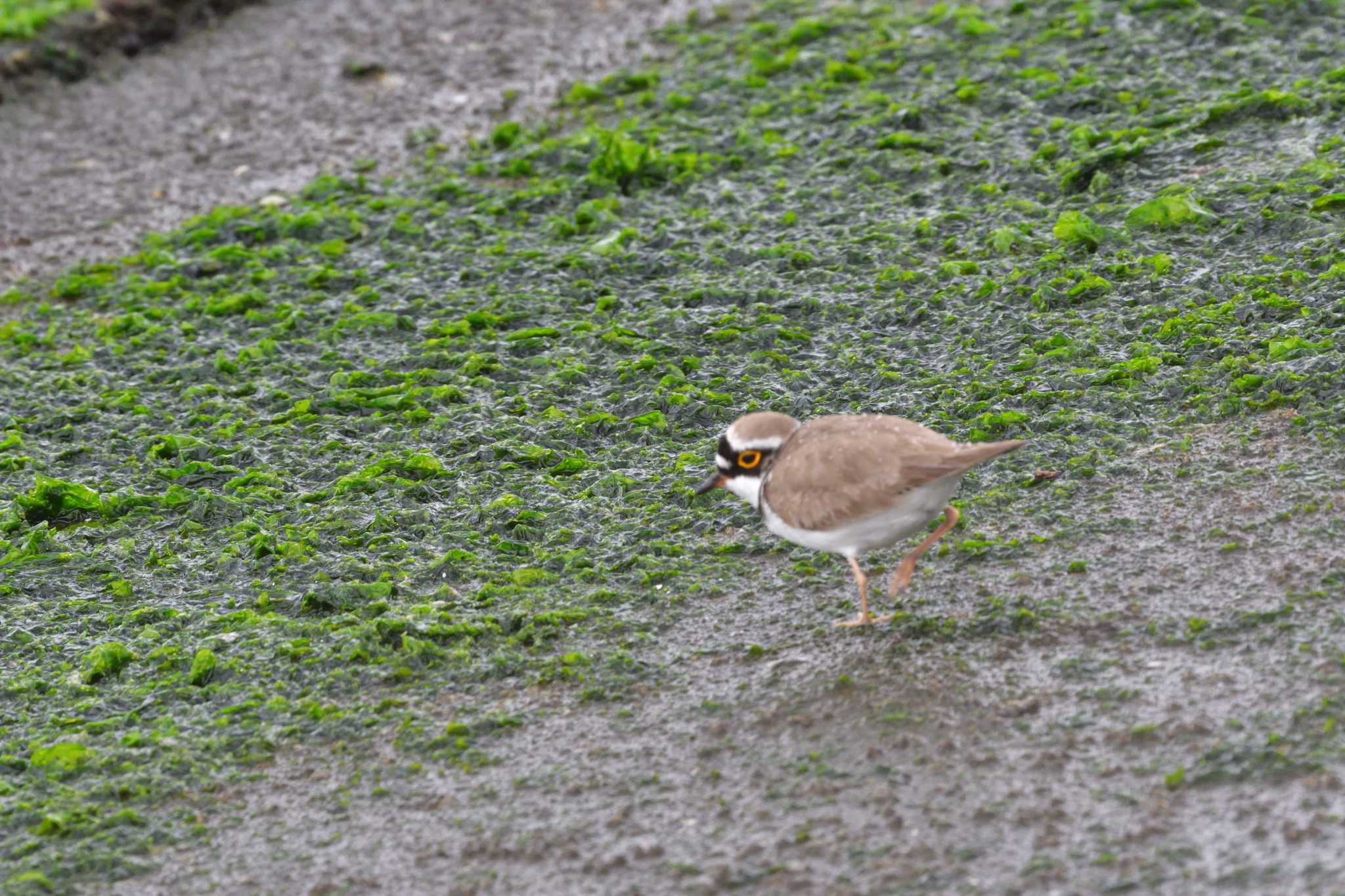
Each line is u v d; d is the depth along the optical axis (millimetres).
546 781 8891
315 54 24453
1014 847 7766
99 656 10562
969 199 16438
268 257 17641
